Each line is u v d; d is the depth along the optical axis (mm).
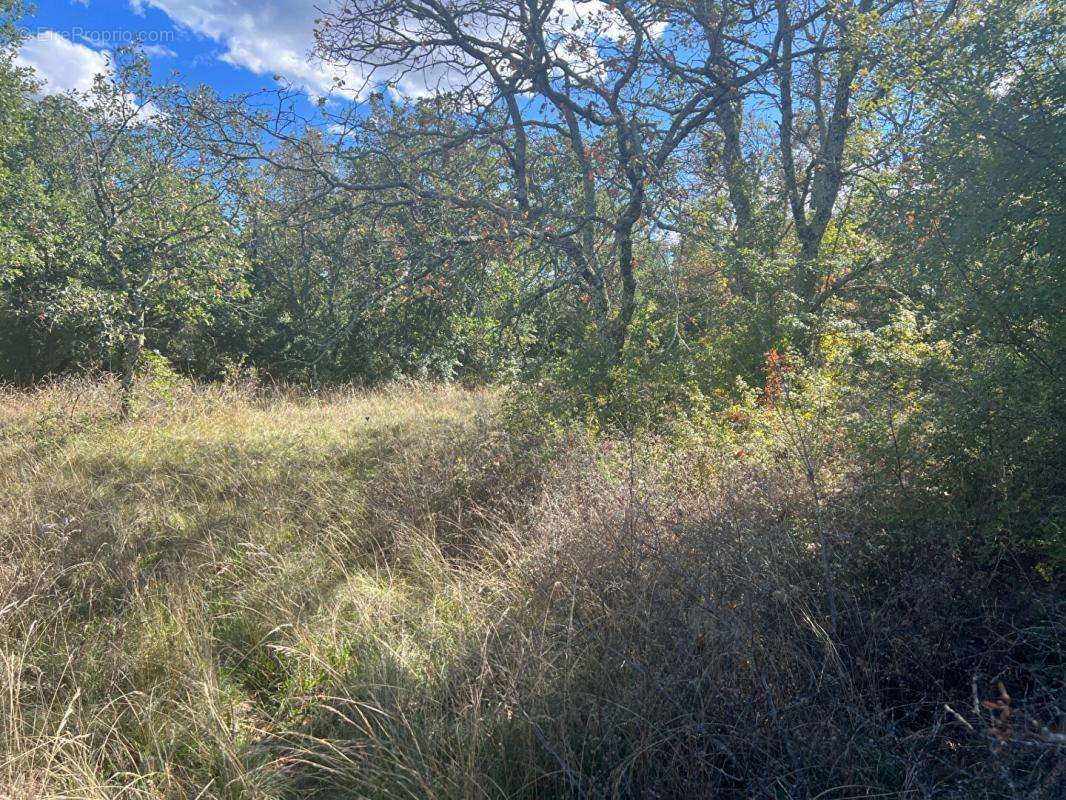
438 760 2838
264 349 17250
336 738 3070
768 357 6473
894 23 6387
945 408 3785
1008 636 3125
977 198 3992
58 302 11555
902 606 3395
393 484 6402
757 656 2990
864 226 6133
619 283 8492
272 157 8219
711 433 5785
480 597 4258
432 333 8320
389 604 4191
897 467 3846
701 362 7617
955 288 4293
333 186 7594
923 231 4387
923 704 2912
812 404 5215
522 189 8164
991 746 2287
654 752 2717
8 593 4457
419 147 8203
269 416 10656
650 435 6203
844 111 9016
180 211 12125
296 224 8195
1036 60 4078
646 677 2895
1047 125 3764
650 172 7574
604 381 7305
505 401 7766
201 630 4125
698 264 8500
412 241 7781
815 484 4043
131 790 2912
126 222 12133
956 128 4164
